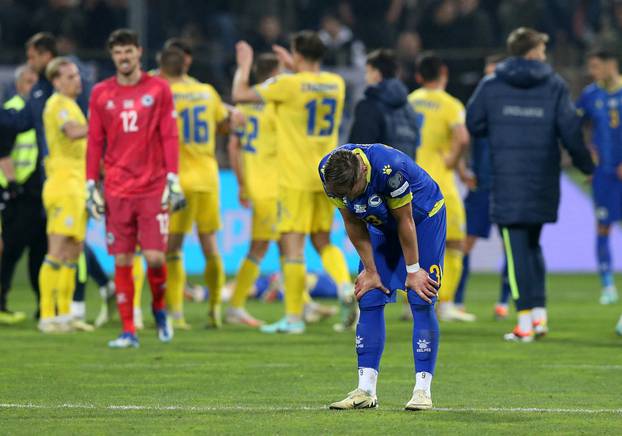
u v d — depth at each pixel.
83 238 35.97
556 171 34.19
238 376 26.27
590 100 48.69
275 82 35.16
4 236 38.59
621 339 34.34
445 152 39.94
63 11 68.75
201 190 36.75
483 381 25.66
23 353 30.52
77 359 29.25
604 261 47.28
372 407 21.62
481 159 41.53
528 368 27.86
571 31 77.00
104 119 31.39
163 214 31.66
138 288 37.56
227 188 58.03
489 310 44.84
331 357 29.84
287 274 36.09
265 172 38.66
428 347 21.33
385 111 35.69
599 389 24.48
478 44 67.56
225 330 37.09
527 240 34.25
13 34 69.38
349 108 55.97
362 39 71.38
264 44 67.75
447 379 25.98
